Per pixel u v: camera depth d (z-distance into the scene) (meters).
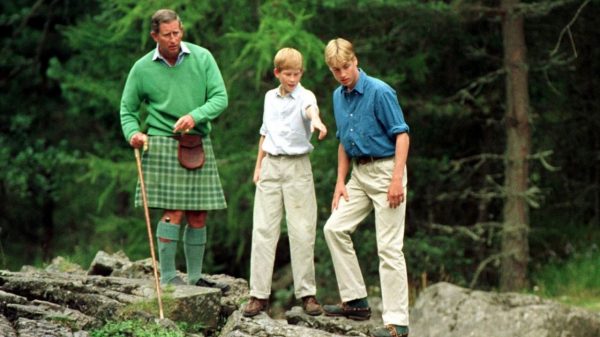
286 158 13.91
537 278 28.97
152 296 13.99
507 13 27.02
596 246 30.38
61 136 38.91
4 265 20.88
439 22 27.25
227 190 28.72
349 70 13.05
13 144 38.03
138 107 14.81
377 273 29.42
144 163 14.61
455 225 31.48
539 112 30.56
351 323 13.92
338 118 13.54
